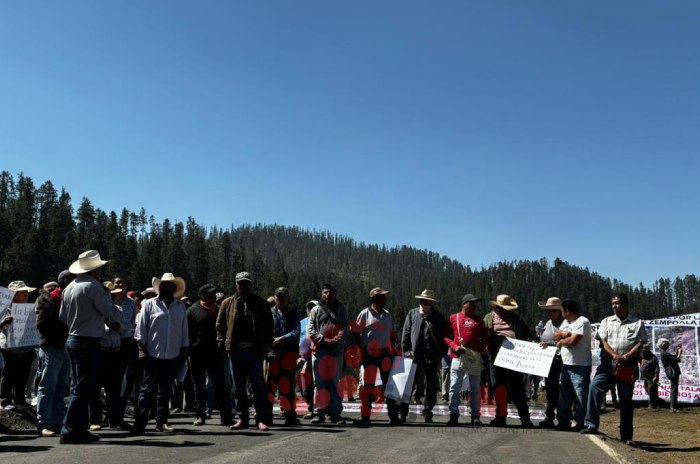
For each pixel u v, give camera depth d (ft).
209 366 31.99
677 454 30.35
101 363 29.76
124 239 372.38
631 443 30.99
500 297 36.52
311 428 30.14
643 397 64.44
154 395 29.68
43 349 26.86
